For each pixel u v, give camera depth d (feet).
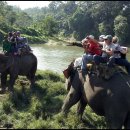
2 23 245.04
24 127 32.99
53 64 112.88
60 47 201.46
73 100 34.14
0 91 45.75
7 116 36.63
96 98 30.12
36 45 214.28
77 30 317.63
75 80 34.06
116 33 261.44
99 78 30.60
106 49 31.58
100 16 306.14
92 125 34.47
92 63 32.14
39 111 37.19
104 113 30.19
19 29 256.32
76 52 169.58
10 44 46.26
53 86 45.47
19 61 46.11
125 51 31.48
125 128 29.12
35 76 51.98
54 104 39.83
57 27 332.60
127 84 29.22
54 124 33.32
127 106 28.37
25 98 42.04
